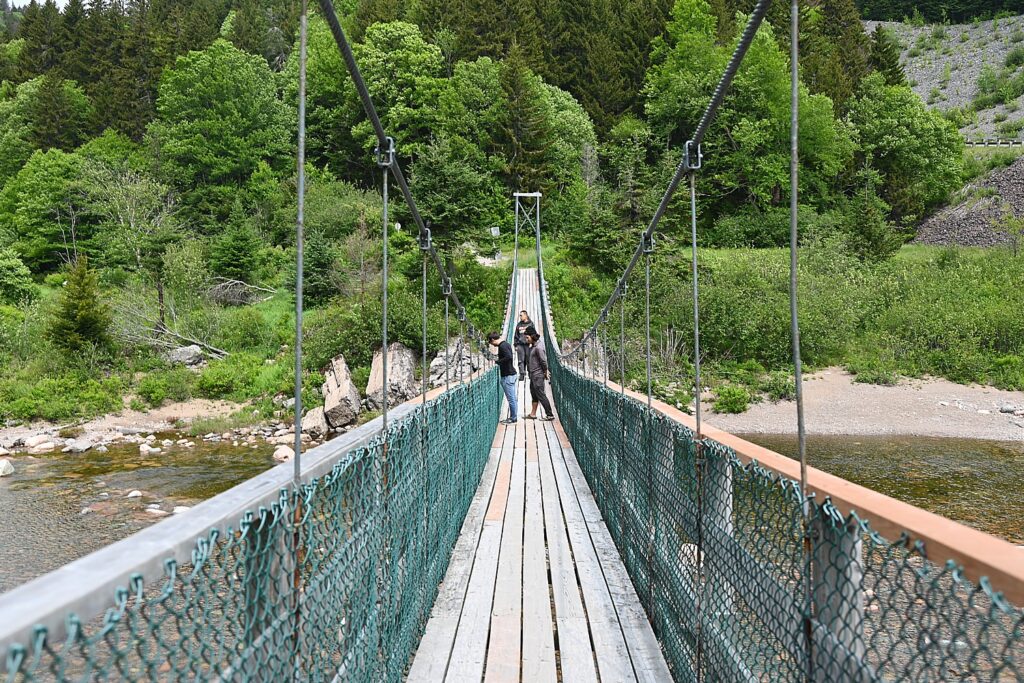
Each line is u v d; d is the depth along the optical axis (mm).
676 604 2561
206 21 55062
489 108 44969
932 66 94938
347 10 60656
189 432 17656
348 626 1692
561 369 9883
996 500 9602
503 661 2758
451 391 4047
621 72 52281
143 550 935
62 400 18891
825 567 1373
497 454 7645
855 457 13375
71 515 9242
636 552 3504
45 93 44844
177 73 44000
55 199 35156
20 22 62219
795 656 1511
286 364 21344
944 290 25297
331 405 17281
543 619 3172
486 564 3930
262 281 29812
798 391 1420
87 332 21797
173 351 22766
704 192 42250
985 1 107625
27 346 22125
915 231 43781
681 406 18375
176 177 40125
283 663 1300
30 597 749
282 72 52531
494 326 24234
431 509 3217
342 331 21297
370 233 30031
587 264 31078
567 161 44688
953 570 976
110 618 785
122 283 29578
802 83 43812
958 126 67812
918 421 16750
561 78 52188
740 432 16297
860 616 1256
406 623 2541
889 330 23141
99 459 14070
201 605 1033
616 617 3193
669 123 45344
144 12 56156
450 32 50969
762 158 40875
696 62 45562
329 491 1582
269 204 37062
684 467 2479
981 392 19000
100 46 52625
